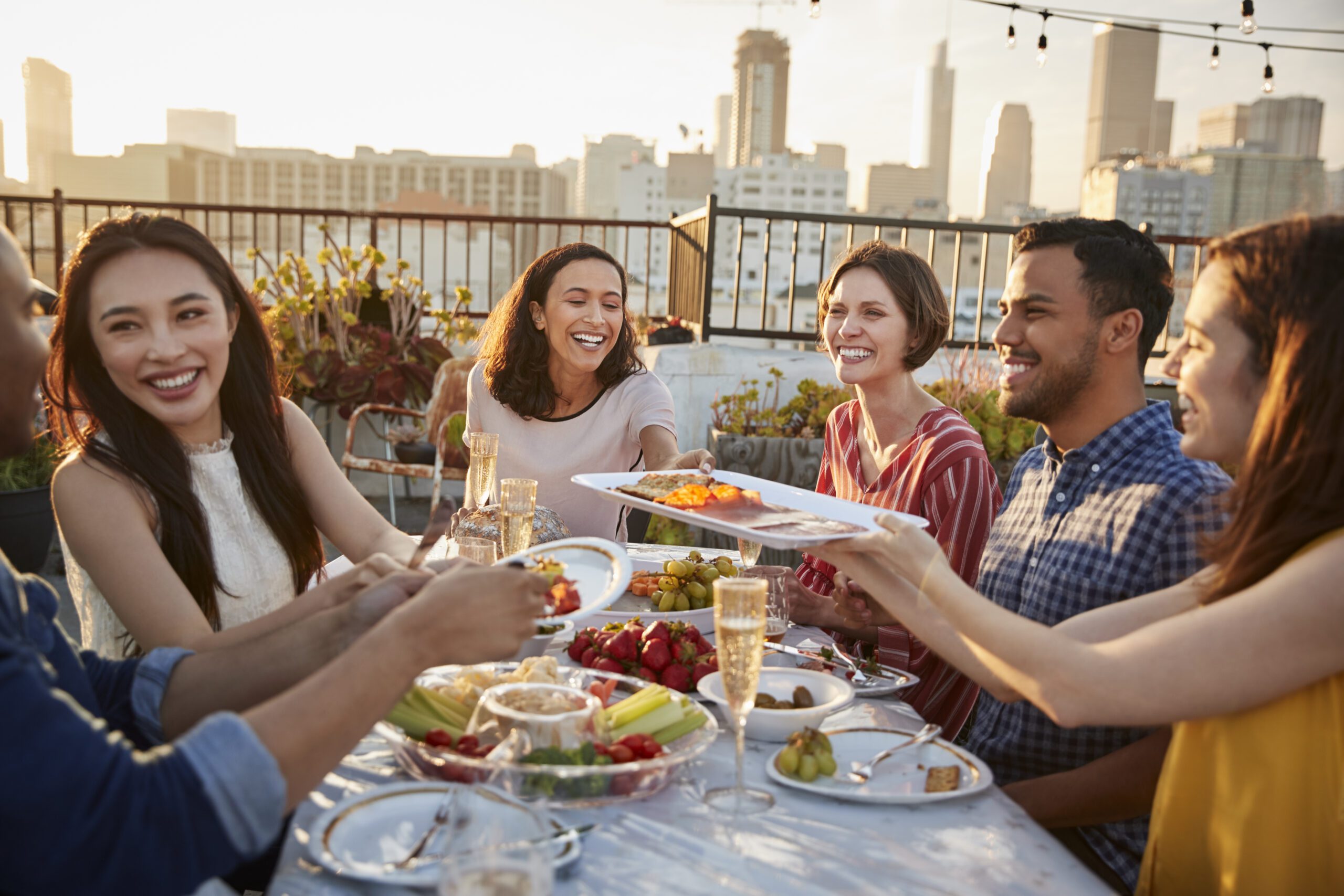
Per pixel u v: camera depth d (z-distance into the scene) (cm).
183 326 167
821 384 607
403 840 109
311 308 631
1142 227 651
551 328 284
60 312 169
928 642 146
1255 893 115
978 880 106
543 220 773
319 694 99
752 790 126
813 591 243
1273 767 114
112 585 162
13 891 87
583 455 293
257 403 191
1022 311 172
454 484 674
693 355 595
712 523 156
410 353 672
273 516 192
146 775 90
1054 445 180
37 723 86
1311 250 112
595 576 152
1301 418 110
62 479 168
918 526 149
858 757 137
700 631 190
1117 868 153
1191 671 111
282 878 102
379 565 151
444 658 106
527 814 101
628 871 105
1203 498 153
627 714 135
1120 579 159
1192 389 125
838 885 104
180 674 133
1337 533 109
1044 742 165
